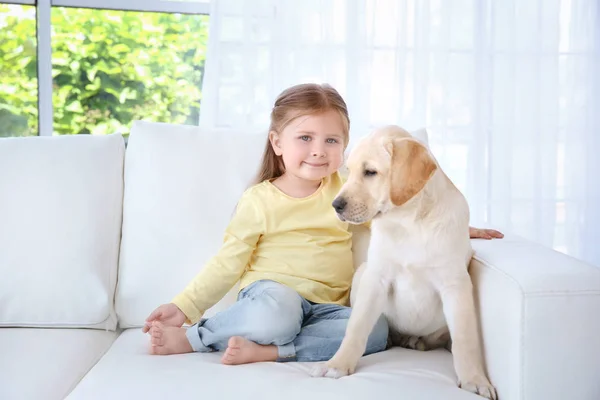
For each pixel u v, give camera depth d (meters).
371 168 1.49
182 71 2.88
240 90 2.64
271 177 1.88
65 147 1.89
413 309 1.58
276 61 2.65
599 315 1.30
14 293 1.75
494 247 1.60
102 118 2.87
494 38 2.83
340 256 1.79
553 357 1.29
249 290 1.69
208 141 1.91
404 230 1.53
